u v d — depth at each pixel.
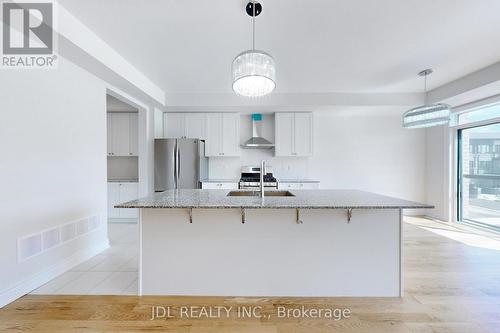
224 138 4.92
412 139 5.33
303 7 2.08
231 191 2.96
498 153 4.05
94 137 3.12
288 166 5.36
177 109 4.76
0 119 2.02
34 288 2.30
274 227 2.26
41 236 2.38
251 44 2.72
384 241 2.24
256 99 4.47
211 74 3.60
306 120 4.95
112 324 1.82
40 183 2.37
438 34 2.52
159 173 4.55
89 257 3.04
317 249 2.26
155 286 2.26
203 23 2.31
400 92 4.43
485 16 2.21
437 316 1.91
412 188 5.34
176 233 2.27
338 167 5.38
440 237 3.84
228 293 2.27
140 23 2.32
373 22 2.30
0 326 1.78
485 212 4.32
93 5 2.06
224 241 2.27
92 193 3.10
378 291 2.24
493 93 3.73
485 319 1.86
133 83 3.34
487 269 2.71
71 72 2.73
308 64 3.25
